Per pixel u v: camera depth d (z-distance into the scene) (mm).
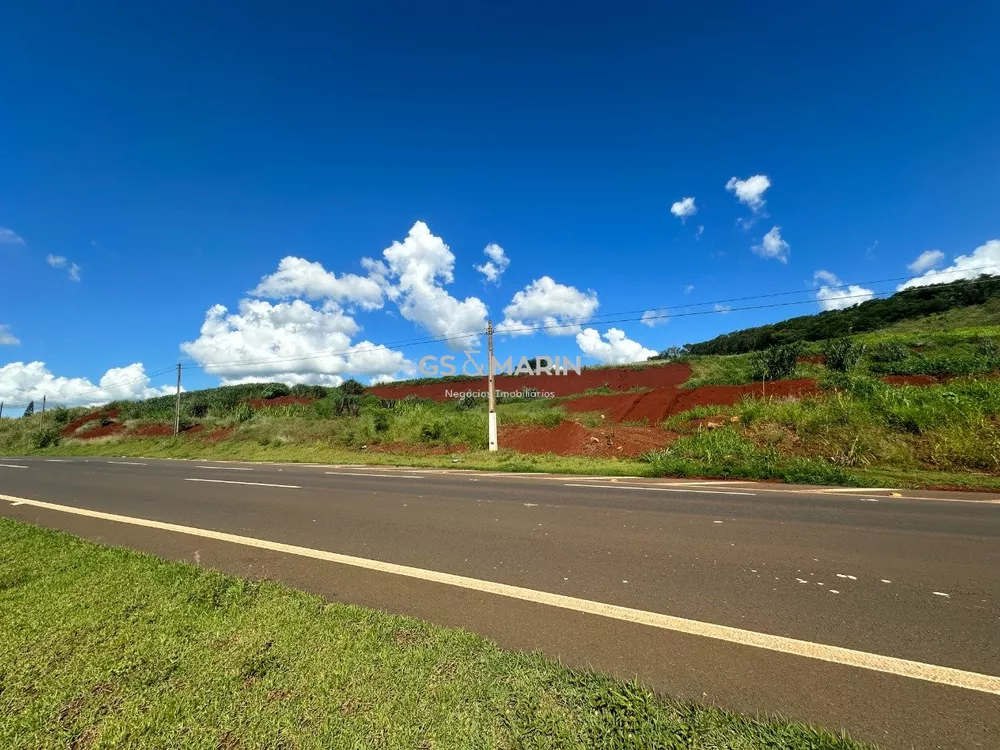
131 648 3010
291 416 33469
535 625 3611
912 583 4500
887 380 21859
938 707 2596
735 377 31953
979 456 11398
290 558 5414
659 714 2408
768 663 3062
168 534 6668
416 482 12203
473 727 2268
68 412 49375
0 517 8031
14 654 2951
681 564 5094
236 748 2139
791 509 7852
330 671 2740
